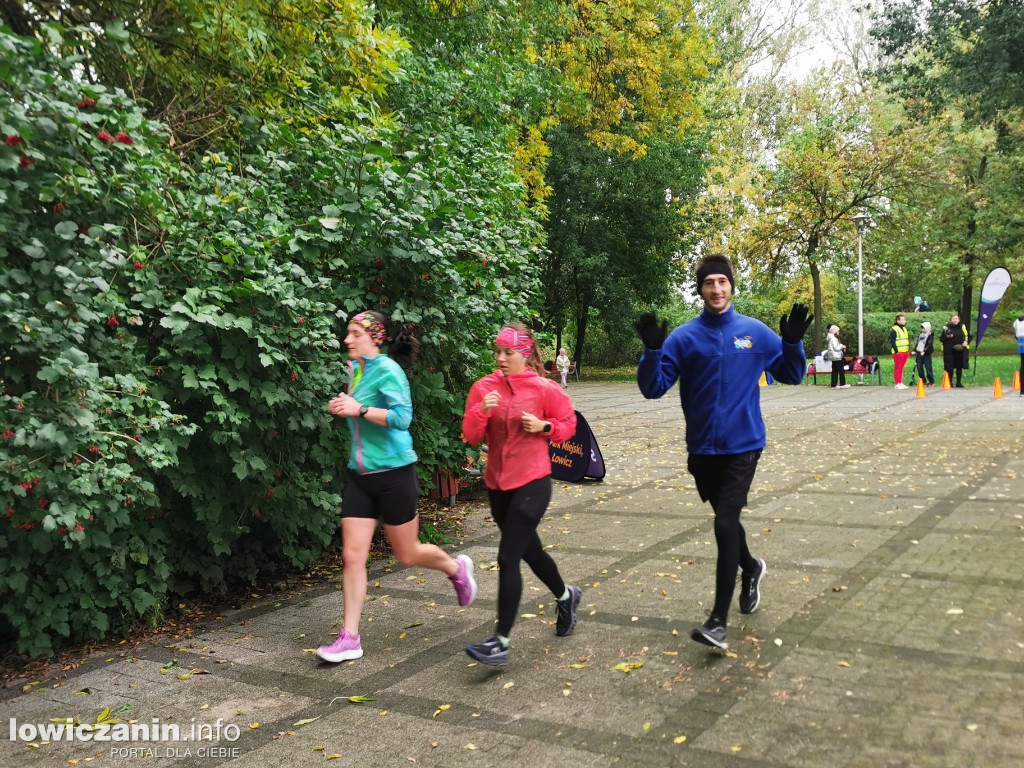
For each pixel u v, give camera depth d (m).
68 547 4.18
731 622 4.44
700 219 30.77
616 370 36.41
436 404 7.21
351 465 4.31
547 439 4.18
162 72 6.46
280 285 5.12
